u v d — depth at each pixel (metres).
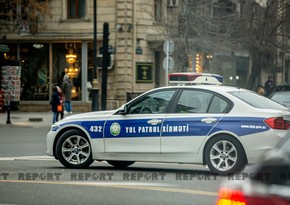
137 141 23.58
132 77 68.19
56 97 51.75
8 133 46.38
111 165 26.72
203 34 62.72
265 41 61.66
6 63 69.50
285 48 63.81
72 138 24.92
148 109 23.72
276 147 9.90
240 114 22.12
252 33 61.19
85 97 68.62
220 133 22.20
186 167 26.11
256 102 22.77
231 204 8.93
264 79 88.56
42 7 66.50
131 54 68.06
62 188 20.08
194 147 22.61
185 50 62.47
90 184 20.80
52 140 25.20
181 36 63.22
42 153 32.06
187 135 22.73
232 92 22.91
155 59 70.69
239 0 63.12
